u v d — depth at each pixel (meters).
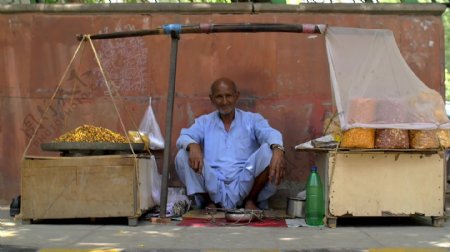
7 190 5.86
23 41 5.88
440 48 5.74
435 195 4.54
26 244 3.78
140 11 5.82
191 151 4.93
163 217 4.77
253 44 5.78
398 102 4.45
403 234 4.20
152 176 5.14
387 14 5.75
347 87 4.55
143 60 5.84
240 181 5.11
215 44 5.80
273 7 5.76
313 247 3.66
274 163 4.84
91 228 4.49
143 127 5.79
